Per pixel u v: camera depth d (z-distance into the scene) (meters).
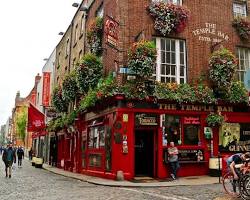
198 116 16.27
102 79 17.08
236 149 16.62
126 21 16.20
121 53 15.77
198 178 14.97
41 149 38.53
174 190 11.30
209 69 16.59
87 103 17.59
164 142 15.51
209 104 16.33
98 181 14.34
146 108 15.38
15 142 73.19
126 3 16.38
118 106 15.08
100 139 17.23
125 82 15.51
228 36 17.89
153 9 16.44
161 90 15.48
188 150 15.80
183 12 16.59
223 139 16.42
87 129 19.28
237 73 17.84
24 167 27.05
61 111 24.61
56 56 33.12
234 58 16.31
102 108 16.83
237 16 18.19
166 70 16.50
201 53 17.12
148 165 15.92
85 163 19.23
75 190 11.49
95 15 20.48
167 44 16.72
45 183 14.09
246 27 18.14
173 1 17.34
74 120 21.55
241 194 9.29
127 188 12.21
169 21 16.34
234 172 9.73
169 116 15.82
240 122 16.91
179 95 15.65
